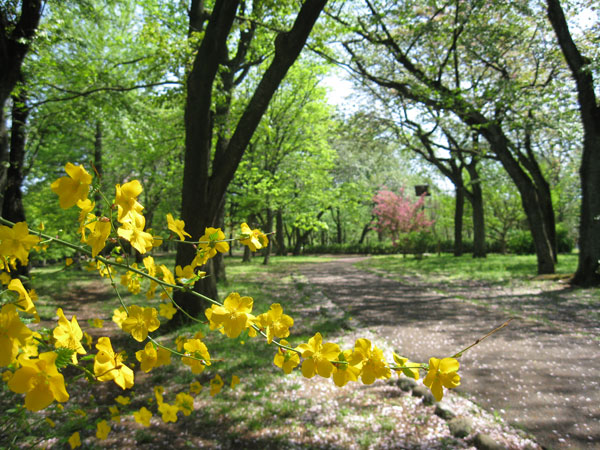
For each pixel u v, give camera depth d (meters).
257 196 15.38
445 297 9.10
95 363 0.79
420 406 3.38
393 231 27.97
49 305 7.89
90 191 0.78
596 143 9.38
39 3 5.63
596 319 6.38
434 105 11.06
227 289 10.44
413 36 10.73
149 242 0.85
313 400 3.55
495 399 3.38
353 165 29.23
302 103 17.88
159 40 7.12
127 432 3.02
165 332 6.05
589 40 10.16
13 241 0.75
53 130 11.08
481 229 21.02
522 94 9.95
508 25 10.75
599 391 3.49
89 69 8.90
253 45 10.38
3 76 5.30
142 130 12.25
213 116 8.53
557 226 25.73
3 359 0.56
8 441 1.28
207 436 2.98
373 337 5.54
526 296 8.70
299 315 7.26
